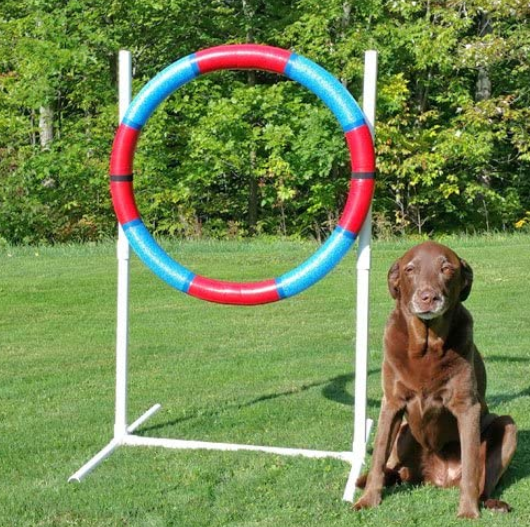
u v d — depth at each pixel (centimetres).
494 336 899
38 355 858
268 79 2094
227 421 636
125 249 591
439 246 448
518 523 437
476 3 1866
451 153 1841
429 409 457
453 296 441
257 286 548
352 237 539
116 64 1983
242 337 929
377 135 1822
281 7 2003
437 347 444
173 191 1891
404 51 1895
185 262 1392
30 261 1440
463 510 447
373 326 973
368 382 749
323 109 1777
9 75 2020
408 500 471
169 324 998
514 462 531
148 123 1834
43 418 644
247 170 1848
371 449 578
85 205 2011
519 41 1839
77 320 1030
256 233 2008
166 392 718
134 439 583
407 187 2006
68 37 1847
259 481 507
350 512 457
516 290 1140
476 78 2139
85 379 763
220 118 1773
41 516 459
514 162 2153
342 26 1902
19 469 534
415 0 1906
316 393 711
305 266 544
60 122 2044
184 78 562
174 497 483
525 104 1997
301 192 2089
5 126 1947
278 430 616
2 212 1942
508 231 2058
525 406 653
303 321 1005
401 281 454
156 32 1920
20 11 2078
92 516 458
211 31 2000
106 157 1930
